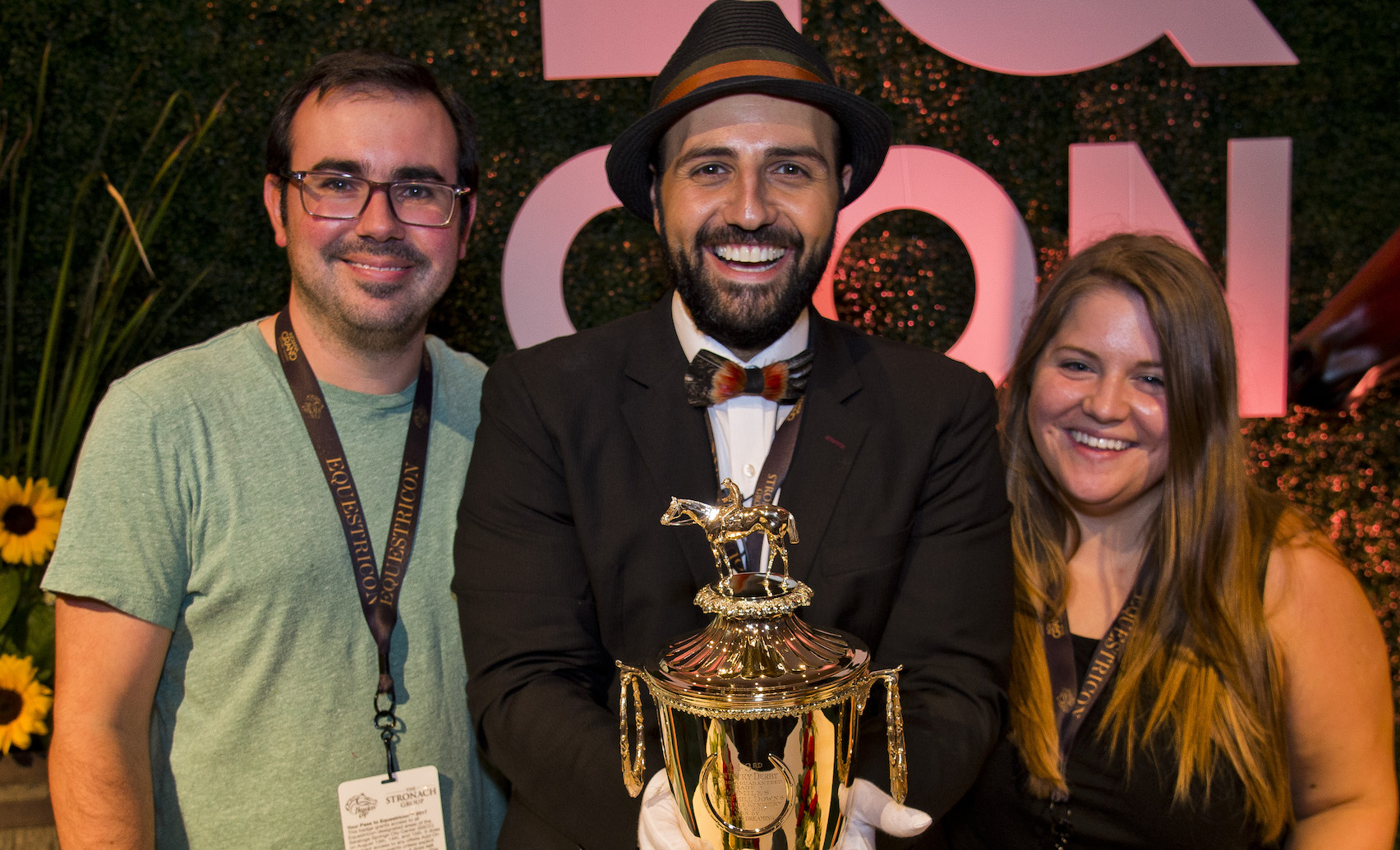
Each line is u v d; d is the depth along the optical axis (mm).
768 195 1280
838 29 2574
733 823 960
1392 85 2559
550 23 2521
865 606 1292
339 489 1541
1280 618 1599
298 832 1467
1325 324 2586
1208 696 1549
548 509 1327
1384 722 1617
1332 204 2602
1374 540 2646
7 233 2502
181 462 1458
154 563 1423
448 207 1563
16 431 2455
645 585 1293
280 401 1558
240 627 1470
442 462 1641
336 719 1496
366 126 1476
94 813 1363
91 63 2506
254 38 2525
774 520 1003
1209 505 1599
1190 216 2592
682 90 1298
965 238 2555
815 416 1382
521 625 1260
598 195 2561
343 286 1496
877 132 1393
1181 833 1553
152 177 2537
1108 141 2578
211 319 2574
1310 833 1607
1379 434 2631
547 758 1130
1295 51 2561
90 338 2273
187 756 1481
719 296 1313
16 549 1892
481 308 2629
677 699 930
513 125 2582
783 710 903
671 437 1357
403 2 2539
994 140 2590
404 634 1540
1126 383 1617
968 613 1306
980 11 2537
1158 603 1635
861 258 2631
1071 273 1710
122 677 1416
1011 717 1614
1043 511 1789
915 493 1339
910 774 1106
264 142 2541
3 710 1875
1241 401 2578
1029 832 1628
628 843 1049
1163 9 2521
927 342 2641
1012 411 1814
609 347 1440
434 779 1526
